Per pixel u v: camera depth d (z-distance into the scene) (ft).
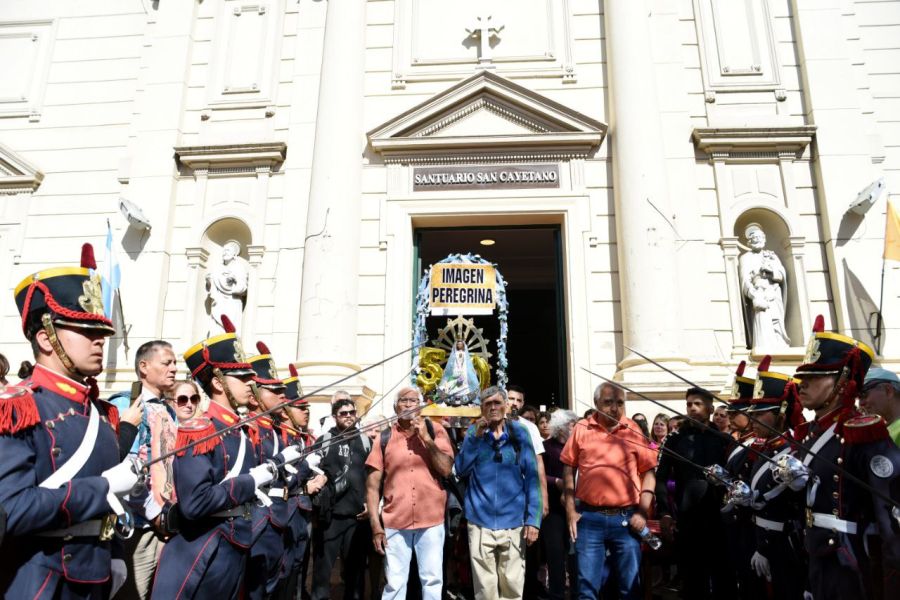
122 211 34.24
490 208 34.17
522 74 36.35
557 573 19.98
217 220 35.65
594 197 34.09
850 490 11.91
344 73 35.14
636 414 25.81
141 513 13.15
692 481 19.35
